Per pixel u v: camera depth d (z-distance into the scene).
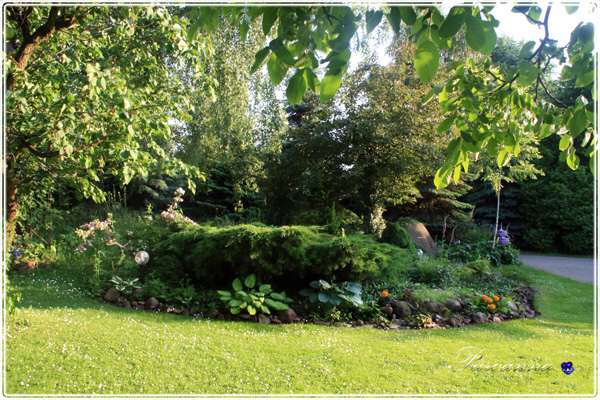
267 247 4.80
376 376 2.89
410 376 2.91
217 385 2.67
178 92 4.54
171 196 13.78
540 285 6.92
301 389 2.65
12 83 3.03
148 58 4.21
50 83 3.20
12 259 5.79
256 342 3.56
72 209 9.28
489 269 7.09
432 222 14.48
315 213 7.12
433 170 8.95
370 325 4.41
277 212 10.61
